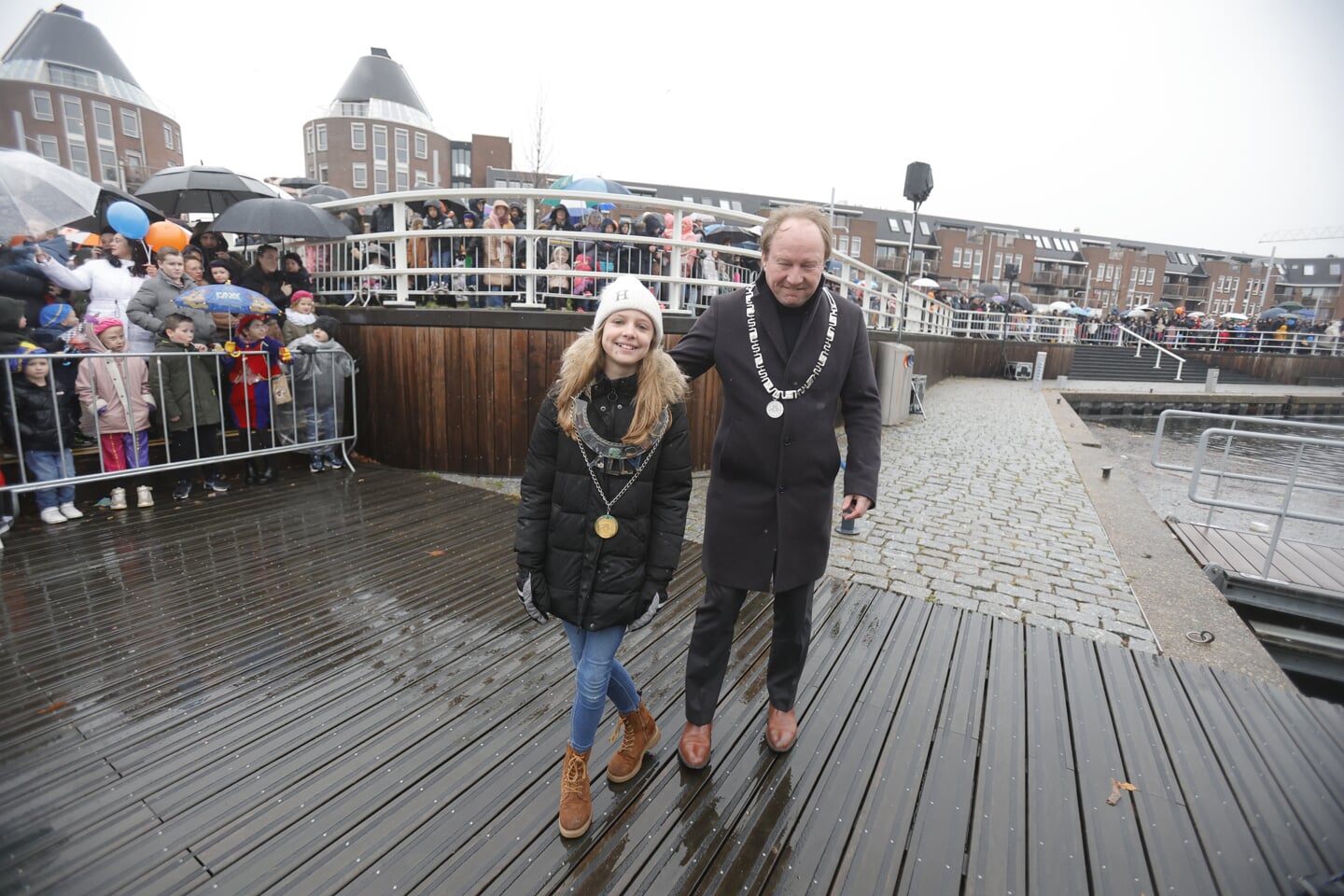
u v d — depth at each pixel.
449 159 50.03
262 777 2.01
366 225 7.09
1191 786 2.12
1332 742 2.34
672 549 1.77
